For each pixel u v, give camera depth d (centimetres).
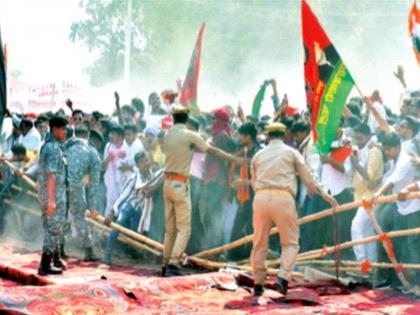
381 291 954
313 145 1112
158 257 1235
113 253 1297
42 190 1083
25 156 1484
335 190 1071
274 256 1116
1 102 861
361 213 1020
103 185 1357
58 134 1091
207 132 1323
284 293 908
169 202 1092
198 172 1215
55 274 1089
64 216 1096
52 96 2212
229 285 952
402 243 981
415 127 986
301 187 1127
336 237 988
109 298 859
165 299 887
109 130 1401
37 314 790
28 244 1404
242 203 1166
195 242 1212
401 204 970
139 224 1228
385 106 1326
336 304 877
